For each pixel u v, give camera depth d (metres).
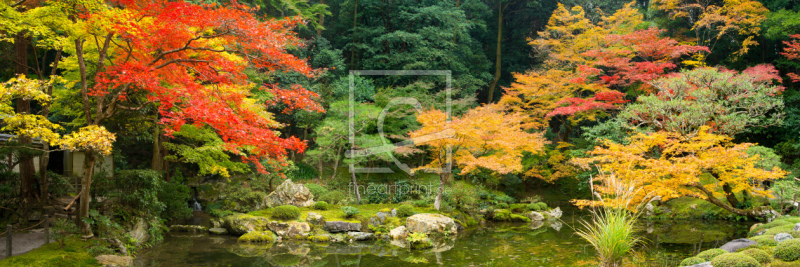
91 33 7.59
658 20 22.75
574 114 22.20
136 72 7.42
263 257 10.34
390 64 22.25
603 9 27.78
